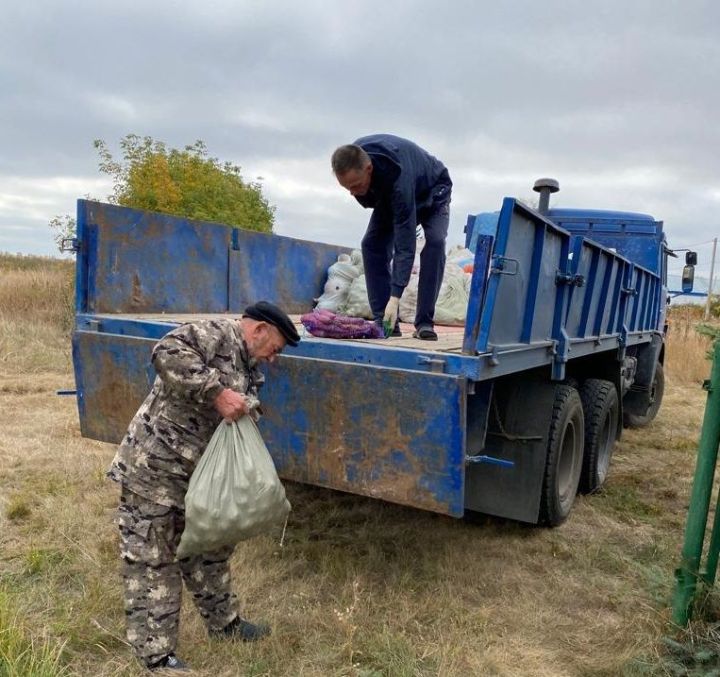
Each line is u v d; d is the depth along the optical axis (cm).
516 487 413
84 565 363
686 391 1116
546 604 351
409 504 307
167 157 1461
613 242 775
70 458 542
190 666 280
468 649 303
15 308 1206
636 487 571
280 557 387
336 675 280
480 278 293
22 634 281
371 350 317
